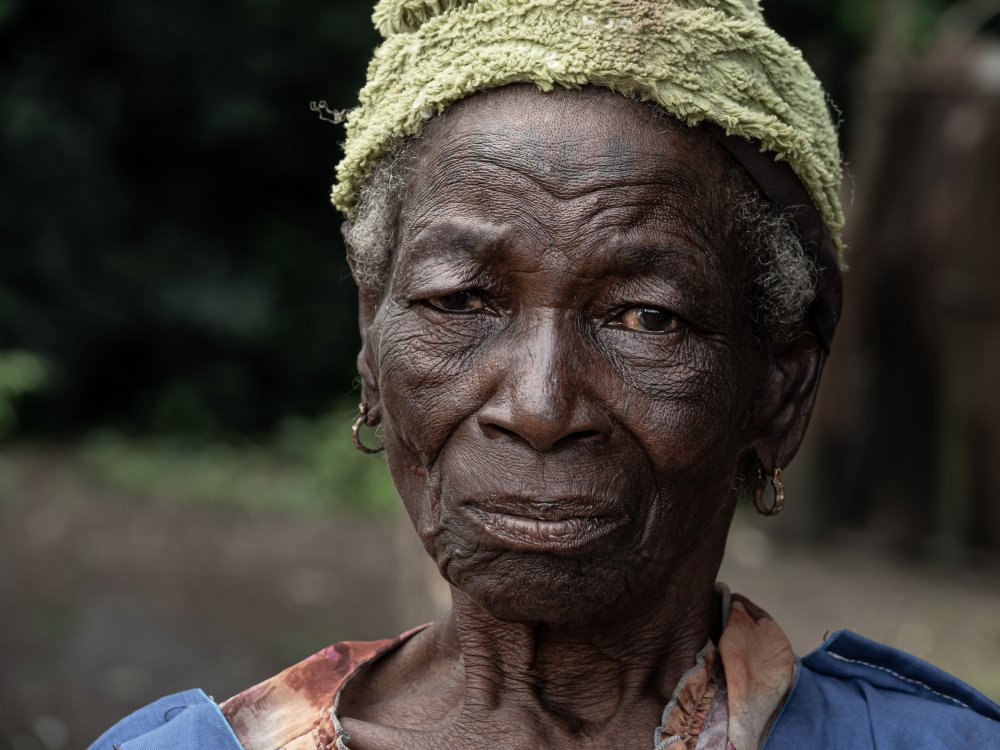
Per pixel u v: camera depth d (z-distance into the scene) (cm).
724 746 140
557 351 129
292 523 784
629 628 146
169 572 668
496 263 131
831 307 150
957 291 644
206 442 978
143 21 989
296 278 1066
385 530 782
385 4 147
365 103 146
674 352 133
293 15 1020
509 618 134
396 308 139
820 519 702
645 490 133
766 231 140
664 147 131
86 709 482
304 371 1055
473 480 132
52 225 969
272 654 550
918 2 994
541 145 130
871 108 660
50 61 984
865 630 566
